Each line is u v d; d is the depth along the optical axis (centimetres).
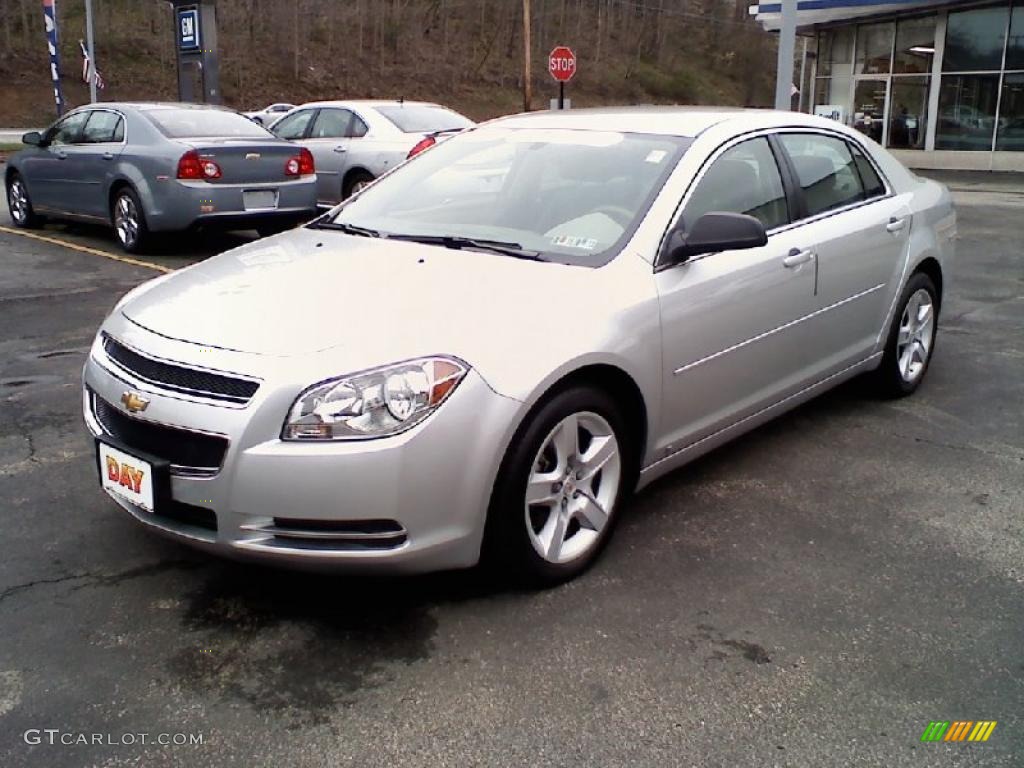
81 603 316
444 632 303
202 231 929
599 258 353
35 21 3797
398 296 322
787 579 339
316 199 1001
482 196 415
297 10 4312
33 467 427
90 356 342
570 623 309
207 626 304
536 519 326
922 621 313
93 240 1060
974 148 2212
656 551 359
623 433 348
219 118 998
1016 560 355
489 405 293
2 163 2036
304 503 279
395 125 1145
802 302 429
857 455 458
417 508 285
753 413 419
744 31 5916
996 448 468
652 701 271
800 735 258
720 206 395
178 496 294
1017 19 2086
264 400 280
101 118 1005
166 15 4175
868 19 2294
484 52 4919
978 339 679
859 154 499
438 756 248
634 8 5631
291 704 267
